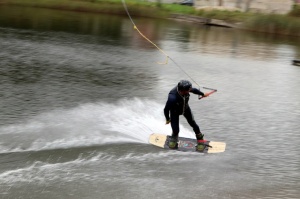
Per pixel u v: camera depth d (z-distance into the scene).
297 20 38.66
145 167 8.62
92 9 44.91
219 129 11.30
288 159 9.52
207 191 7.75
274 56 25.44
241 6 47.09
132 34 30.62
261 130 11.45
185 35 32.50
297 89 16.94
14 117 11.10
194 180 8.16
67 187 7.59
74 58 19.88
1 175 7.89
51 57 19.66
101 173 8.23
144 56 21.95
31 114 11.45
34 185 7.59
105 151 9.30
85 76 16.44
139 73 17.67
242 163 9.12
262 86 17.09
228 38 32.88
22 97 12.94
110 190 7.57
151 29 34.72
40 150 9.16
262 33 38.47
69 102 12.85
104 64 19.05
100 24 35.16
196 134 9.65
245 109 13.45
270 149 10.07
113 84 15.51
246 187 8.01
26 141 9.59
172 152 9.41
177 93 9.17
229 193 7.73
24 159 8.66
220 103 13.96
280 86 17.30
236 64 21.78
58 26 31.42
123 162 8.79
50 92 13.76
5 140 9.55
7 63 17.56
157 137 10.02
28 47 21.73
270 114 13.08
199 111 12.84
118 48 23.94
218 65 21.06
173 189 7.75
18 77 15.38
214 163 9.02
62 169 8.30
